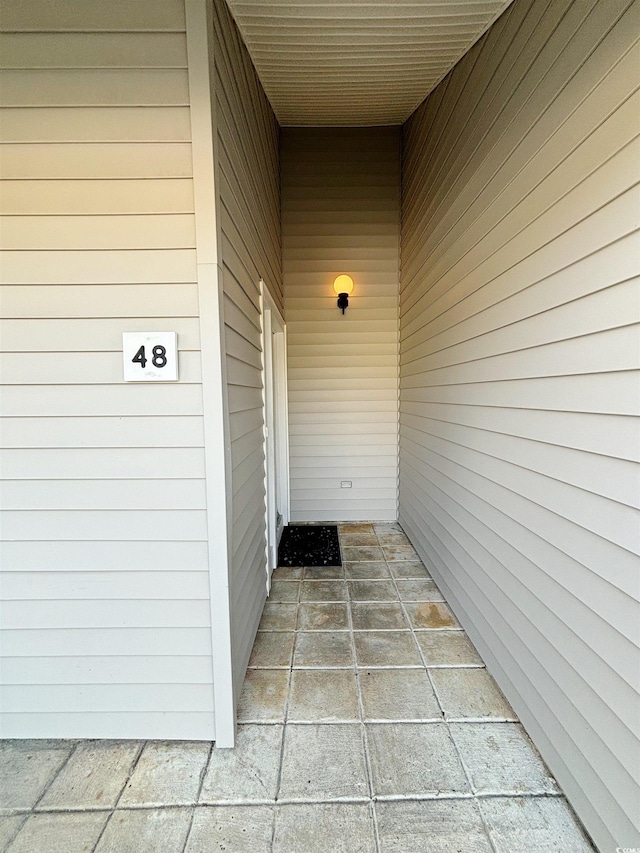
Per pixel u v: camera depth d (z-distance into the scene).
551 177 1.29
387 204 3.67
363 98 2.66
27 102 1.25
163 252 1.32
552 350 1.30
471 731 1.52
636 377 0.97
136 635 1.46
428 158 2.69
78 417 1.38
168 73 1.24
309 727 1.55
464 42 1.89
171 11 1.21
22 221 1.30
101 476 1.40
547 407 1.34
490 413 1.77
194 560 1.42
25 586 1.44
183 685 1.47
